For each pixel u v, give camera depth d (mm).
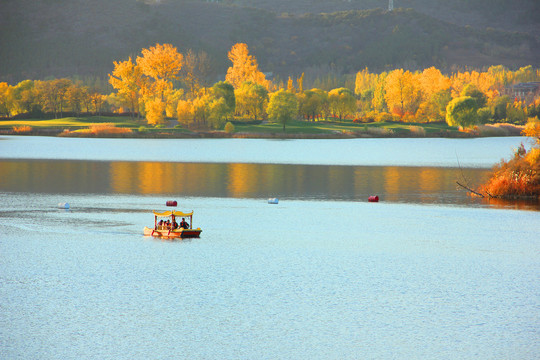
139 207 127125
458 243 95938
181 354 51688
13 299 65188
